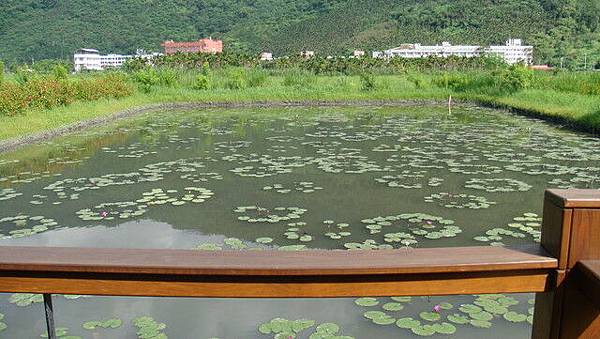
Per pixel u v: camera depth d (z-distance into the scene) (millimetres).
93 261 886
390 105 17031
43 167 7020
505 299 2949
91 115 12148
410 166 6879
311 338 2510
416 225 4441
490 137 9391
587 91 14828
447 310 2824
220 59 24812
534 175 6312
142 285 894
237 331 2645
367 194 5504
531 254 900
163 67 22344
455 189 5672
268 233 4277
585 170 6555
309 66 24328
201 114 14445
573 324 891
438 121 12188
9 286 906
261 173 6520
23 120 9867
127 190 5750
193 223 4578
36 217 4777
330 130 10586
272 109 15898
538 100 14336
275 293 894
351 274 866
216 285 891
